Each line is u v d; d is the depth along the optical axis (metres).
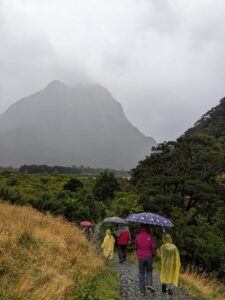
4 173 63.91
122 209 24.31
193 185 34.84
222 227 20.78
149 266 9.46
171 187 37.69
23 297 7.15
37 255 10.12
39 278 8.39
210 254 17.12
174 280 9.45
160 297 9.48
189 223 21.64
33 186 46.91
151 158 43.91
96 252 15.09
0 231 10.88
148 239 9.49
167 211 29.53
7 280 7.86
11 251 9.66
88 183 71.25
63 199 28.08
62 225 17.34
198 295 10.58
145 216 9.60
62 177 81.00
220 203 33.91
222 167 40.69
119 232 15.06
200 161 40.81
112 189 58.44
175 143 43.19
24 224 12.92
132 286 10.45
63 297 7.64
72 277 9.34
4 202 23.16
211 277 16.06
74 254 11.75
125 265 14.48
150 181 38.62
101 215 37.66
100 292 8.75
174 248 9.54
